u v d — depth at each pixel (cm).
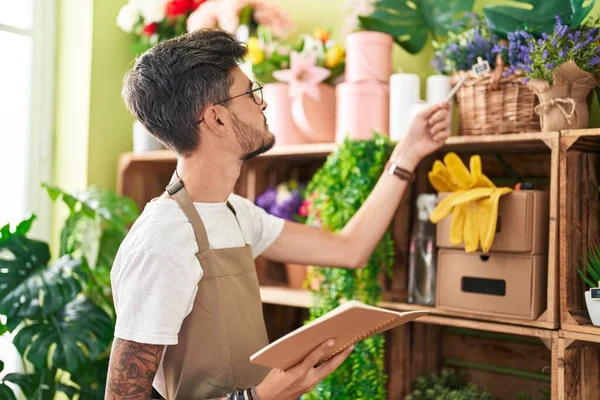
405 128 183
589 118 172
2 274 209
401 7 201
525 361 185
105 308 248
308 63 199
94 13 255
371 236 168
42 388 218
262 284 216
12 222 258
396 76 184
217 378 135
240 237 149
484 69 160
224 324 136
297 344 115
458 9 194
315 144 195
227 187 143
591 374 158
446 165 180
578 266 153
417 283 177
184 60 134
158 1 244
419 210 178
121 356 125
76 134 259
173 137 137
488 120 163
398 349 187
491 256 159
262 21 224
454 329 198
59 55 266
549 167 182
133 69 140
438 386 182
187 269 129
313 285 192
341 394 173
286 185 220
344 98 192
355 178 176
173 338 127
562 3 158
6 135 256
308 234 168
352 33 192
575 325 146
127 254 131
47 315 214
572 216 151
